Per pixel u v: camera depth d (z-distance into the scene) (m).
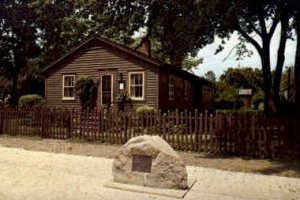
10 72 42.56
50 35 41.94
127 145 9.59
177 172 9.15
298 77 19.81
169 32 23.73
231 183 9.84
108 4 26.00
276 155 13.91
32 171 10.96
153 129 16.41
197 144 15.34
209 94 44.34
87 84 27.19
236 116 14.64
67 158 13.41
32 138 19.33
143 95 25.80
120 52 26.72
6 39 41.00
